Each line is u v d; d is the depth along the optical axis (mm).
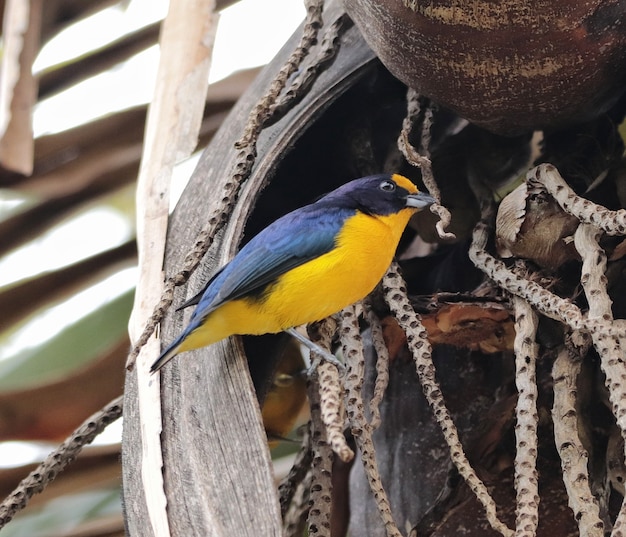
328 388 5734
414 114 7828
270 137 7949
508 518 7375
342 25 7773
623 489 6633
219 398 6340
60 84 9789
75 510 9477
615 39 6797
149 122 8023
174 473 6047
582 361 6707
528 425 5910
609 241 7117
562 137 8242
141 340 6043
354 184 8281
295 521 7398
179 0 8367
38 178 9719
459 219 8359
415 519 7824
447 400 7941
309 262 7664
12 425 8852
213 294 7098
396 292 6820
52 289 9484
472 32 6684
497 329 7273
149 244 7457
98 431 7230
